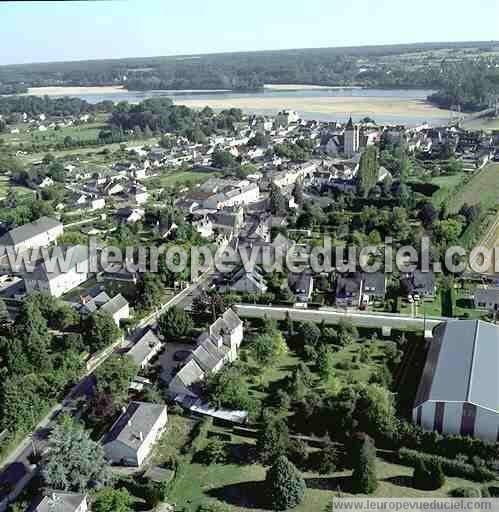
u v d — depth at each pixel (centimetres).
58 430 11550
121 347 16325
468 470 11125
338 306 18138
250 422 12900
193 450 12062
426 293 18525
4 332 16100
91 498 10838
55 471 10788
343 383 14075
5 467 11850
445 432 12206
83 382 14762
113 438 11844
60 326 17238
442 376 12888
